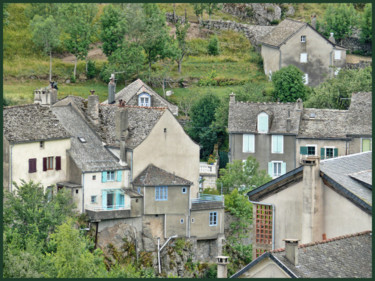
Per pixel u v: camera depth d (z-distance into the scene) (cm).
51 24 17550
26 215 9875
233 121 13438
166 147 11462
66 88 16925
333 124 13300
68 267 8225
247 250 11344
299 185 7194
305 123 13375
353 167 7712
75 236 8606
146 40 17062
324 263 6053
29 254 8269
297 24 17450
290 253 5894
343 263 6150
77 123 11500
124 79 17162
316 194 7044
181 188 11269
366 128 13150
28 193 10094
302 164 7162
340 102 15075
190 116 14962
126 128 11400
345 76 15575
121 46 17175
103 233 10881
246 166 12081
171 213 11212
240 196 11538
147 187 11119
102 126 11606
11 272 7938
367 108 13438
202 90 16612
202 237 11344
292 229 7219
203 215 11344
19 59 17500
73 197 10831
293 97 15475
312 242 6419
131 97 13812
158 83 16975
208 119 14725
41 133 10825
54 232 9931
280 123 13325
